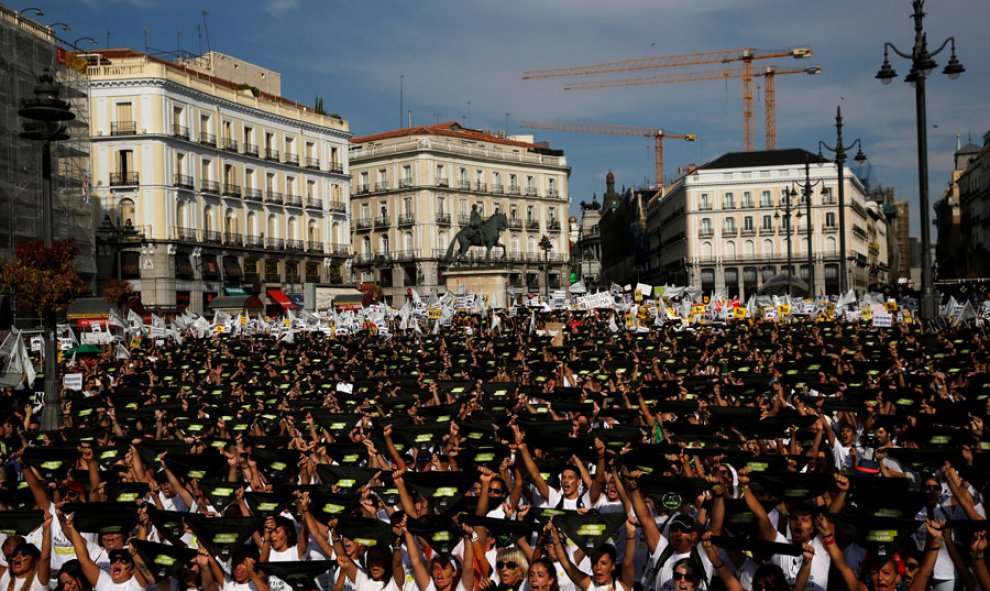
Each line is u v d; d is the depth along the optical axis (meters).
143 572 10.93
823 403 15.74
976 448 12.95
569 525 10.43
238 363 32.91
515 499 12.48
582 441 13.16
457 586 10.60
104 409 22.28
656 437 16.52
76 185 67.75
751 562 10.16
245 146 90.69
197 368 33.53
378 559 10.58
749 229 137.62
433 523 10.45
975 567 9.72
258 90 96.25
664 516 11.59
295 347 42.12
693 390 21.30
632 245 179.00
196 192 84.25
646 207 181.38
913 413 15.54
